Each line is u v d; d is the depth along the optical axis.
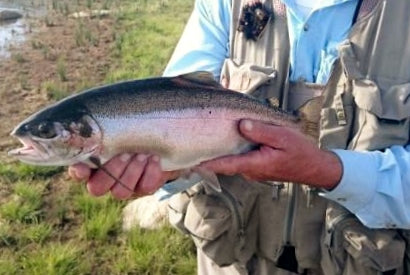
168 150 0.75
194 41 0.95
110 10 7.08
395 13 0.82
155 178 0.74
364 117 0.82
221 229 0.89
